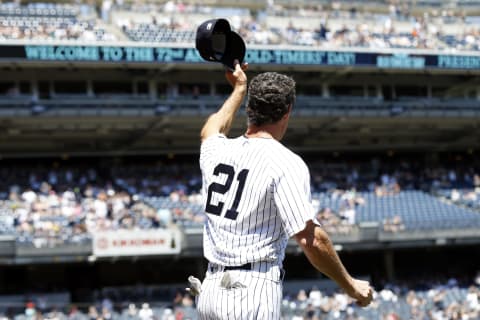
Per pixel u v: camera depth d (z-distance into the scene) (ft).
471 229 129.39
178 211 123.03
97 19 132.57
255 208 15.42
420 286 132.98
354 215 131.34
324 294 123.85
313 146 154.30
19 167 136.26
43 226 113.60
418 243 127.24
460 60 132.57
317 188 142.00
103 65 119.14
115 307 106.63
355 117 135.13
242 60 19.07
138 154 144.77
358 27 143.74
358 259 146.92
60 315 102.68
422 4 156.46
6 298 114.42
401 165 155.33
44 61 113.80
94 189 127.85
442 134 153.99
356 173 147.74
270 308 15.28
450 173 153.17
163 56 118.11
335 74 133.28
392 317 116.78
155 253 114.21
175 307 107.76
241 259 15.46
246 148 15.97
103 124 127.54
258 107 16.12
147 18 133.39
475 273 143.74
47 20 126.93
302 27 142.61
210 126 18.08
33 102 118.62
